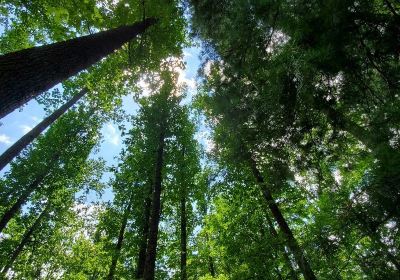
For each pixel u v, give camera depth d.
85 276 20.52
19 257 19.73
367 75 4.64
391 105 4.29
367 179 4.51
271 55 5.55
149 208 16.16
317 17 4.40
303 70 4.52
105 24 7.85
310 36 4.53
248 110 5.97
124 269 16.23
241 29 5.52
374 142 4.43
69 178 20.08
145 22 8.38
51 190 19.02
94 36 5.87
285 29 4.98
